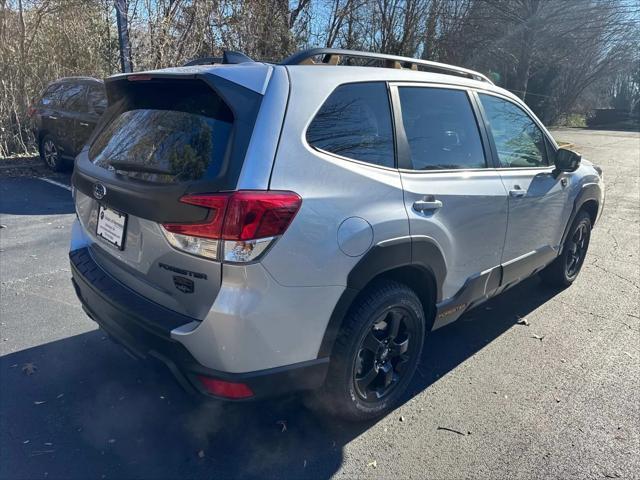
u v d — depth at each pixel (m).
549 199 4.15
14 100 11.29
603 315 4.52
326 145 2.50
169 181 2.37
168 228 2.31
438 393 3.29
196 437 2.80
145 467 2.58
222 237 2.16
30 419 2.89
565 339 4.06
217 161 2.27
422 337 3.11
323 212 2.38
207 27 12.66
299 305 2.34
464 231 3.21
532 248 4.10
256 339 2.25
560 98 40.28
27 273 4.98
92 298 2.82
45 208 7.57
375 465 2.64
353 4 16.91
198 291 2.29
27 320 4.02
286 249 2.25
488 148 3.59
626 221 8.12
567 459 2.72
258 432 2.86
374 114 2.80
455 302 3.32
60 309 4.22
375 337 2.82
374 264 2.59
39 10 11.43
